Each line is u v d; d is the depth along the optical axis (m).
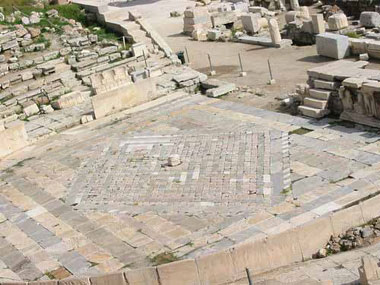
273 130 26.17
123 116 31.25
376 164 21.61
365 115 24.98
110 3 60.31
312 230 17.12
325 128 25.48
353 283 14.84
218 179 22.78
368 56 32.97
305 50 38.22
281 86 31.95
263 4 51.81
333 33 37.75
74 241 20.14
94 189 23.67
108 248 19.39
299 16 42.34
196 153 25.27
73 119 31.55
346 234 17.50
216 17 46.06
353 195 19.80
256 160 23.70
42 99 34.22
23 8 45.50
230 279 16.38
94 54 38.31
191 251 18.33
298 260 16.95
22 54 39.38
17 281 17.80
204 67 38.03
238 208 20.50
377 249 16.55
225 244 18.34
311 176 21.67
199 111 30.05
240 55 39.41
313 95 27.00
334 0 48.06
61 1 48.19
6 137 28.70
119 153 26.59
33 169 26.50
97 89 33.44
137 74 35.03
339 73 26.28
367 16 39.66
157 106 31.83
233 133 26.61
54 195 23.69
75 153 27.45
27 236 20.95
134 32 42.12
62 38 41.09
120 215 21.36
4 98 34.34
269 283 15.35
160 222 20.45
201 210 20.80
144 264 18.09
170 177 23.59
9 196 24.22
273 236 16.69
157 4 57.97
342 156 22.70
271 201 20.53
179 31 47.84
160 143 26.89
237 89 32.56
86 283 16.45
